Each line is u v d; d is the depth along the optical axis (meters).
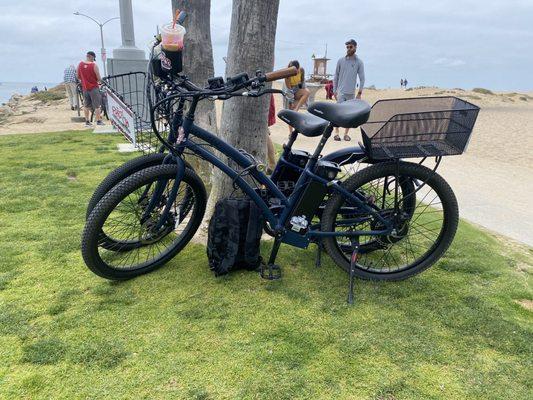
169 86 2.38
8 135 8.37
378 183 2.73
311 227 2.79
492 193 5.48
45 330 2.22
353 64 7.49
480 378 1.99
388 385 1.93
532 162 7.86
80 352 2.07
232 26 3.14
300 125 2.66
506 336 2.28
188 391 1.86
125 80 5.93
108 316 2.36
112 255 2.98
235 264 2.82
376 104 2.62
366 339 2.23
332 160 2.75
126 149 6.88
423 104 2.62
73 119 11.10
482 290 2.76
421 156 2.50
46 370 1.96
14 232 3.41
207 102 4.36
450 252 3.30
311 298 2.60
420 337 2.26
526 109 30.73
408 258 3.18
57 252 3.08
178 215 2.86
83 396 1.82
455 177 6.36
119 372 1.96
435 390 1.91
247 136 3.26
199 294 2.61
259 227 2.76
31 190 4.52
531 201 5.15
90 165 5.75
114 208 2.51
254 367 2.01
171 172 2.59
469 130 2.39
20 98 24.44
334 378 1.96
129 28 9.02
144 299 2.54
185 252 3.15
